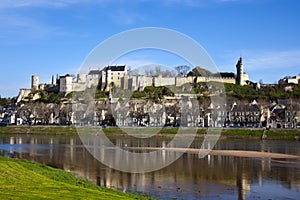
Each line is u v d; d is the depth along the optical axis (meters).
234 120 149.88
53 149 79.31
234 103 155.50
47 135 134.88
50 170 42.00
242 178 43.94
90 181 39.84
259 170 50.56
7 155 67.69
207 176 45.09
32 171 36.81
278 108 155.12
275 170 50.66
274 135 112.50
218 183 40.69
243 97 176.38
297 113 143.12
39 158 62.50
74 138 118.94
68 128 139.88
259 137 112.31
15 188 25.34
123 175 44.56
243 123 148.88
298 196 34.94
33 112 171.38
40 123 167.38
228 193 35.84
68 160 59.22
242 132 115.44
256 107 150.88
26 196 22.34
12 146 87.88
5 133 145.12
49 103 186.62
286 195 35.34
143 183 39.97
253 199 33.62
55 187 27.44
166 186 38.56
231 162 59.00
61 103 178.88
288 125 141.25
